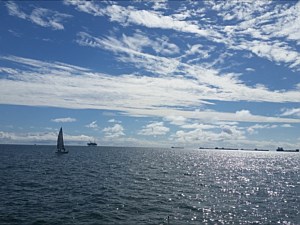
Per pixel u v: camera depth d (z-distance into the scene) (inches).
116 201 1737.2
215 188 2431.1
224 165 5452.8
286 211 1658.5
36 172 3085.6
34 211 1460.4
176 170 3966.5
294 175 3924.7
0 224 1254.3
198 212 1551.4
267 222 1423.5
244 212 1596.9
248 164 6043.3
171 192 2124.8
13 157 5369.1
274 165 5954.7
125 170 3676.2
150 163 5132.9
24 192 1921.8
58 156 6225.4
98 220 1349.7
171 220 1386.6
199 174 3558.1
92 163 4650.6
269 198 2064.5
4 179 2452.0
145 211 1530.5
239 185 2701.8
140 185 2418.8
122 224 1304.1
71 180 2568.9
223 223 1376.7
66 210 1499.8
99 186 2278.5
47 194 1883.6
